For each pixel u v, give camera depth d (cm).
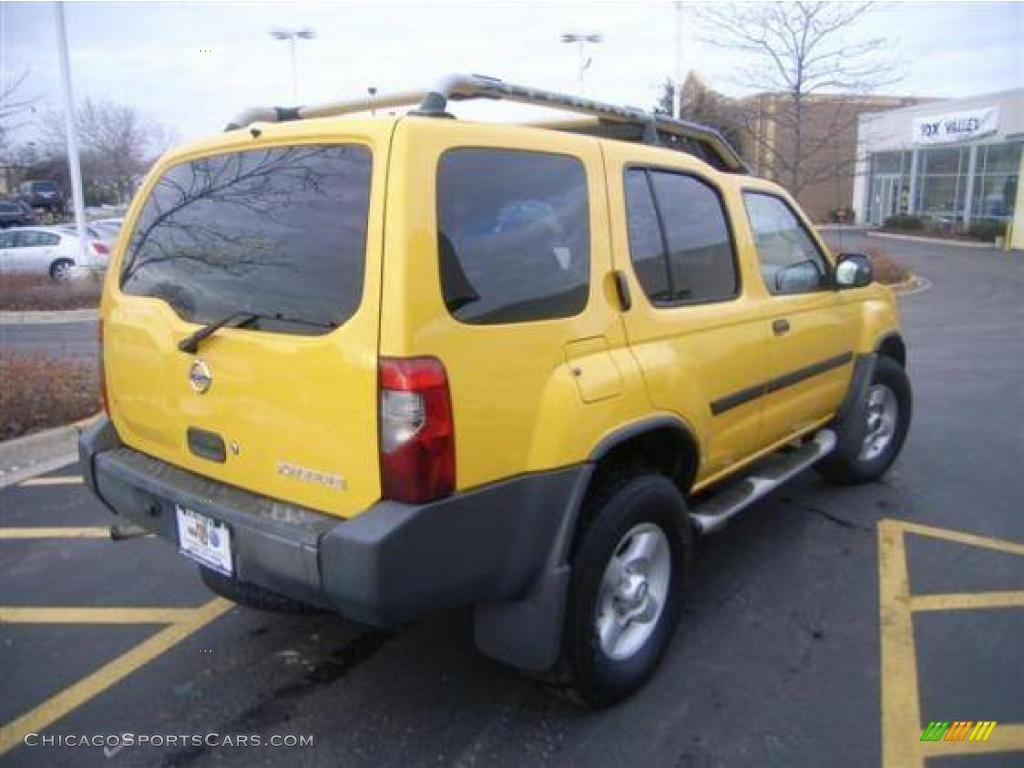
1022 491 530
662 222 335
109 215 4184
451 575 250
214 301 284
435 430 238
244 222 279
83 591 410
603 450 285
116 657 351
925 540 457
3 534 482
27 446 620
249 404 271
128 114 4828
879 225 4059
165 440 310
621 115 357
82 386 737
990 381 868
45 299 1590
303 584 249
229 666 343
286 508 266
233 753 289
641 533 314
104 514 512
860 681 326
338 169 254
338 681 331
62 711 314
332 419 249
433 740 294
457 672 336
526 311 267
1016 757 282
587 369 284
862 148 3875
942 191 3625
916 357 1024
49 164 4688
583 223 294
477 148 261
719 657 343
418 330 236
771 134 2552
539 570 274
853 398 493
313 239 257
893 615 376
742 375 374
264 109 344
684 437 332
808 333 432
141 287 318
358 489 248
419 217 239
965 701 312
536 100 315
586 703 301
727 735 295
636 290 313
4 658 351
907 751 286
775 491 533
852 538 460
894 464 586
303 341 253
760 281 398
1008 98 3117
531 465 268
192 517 285
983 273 2162
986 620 371
